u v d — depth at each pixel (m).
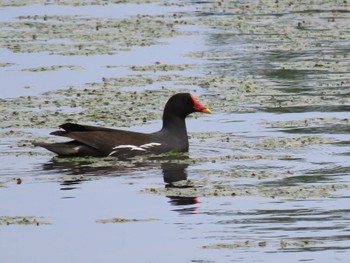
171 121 20.27
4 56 30.33
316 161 19.25
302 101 24.23
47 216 16.30
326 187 17.55
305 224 15.69
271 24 35.66
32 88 25.92
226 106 23.81
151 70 28.09
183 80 26.67
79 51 30.94
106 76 27.33
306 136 21.06
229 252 14.60
